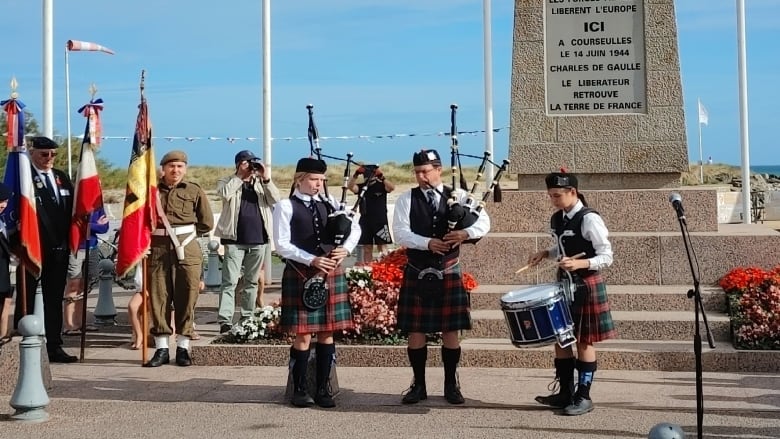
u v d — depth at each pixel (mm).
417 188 6160
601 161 9438
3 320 7680
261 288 10227
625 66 9422
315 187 6035
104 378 7102
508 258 8711
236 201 8938
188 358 7609
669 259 8523
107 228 8602
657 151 9352
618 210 9016
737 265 8445
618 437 5195
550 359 7195
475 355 7281
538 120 9516
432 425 5516
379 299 7758
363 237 11234
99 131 8078
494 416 5719
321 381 6027
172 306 8242
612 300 8117
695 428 5324
